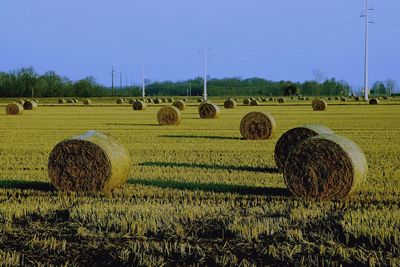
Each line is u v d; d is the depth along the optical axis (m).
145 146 31.11
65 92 183.00
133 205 15.02
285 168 16.59
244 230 12.62
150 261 11.30
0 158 25.94
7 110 69.75
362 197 16.42
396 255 11.31
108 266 11.39
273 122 35.47
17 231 13.29
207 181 19.38
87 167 17.31
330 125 46.66
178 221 13.55
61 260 11.61
